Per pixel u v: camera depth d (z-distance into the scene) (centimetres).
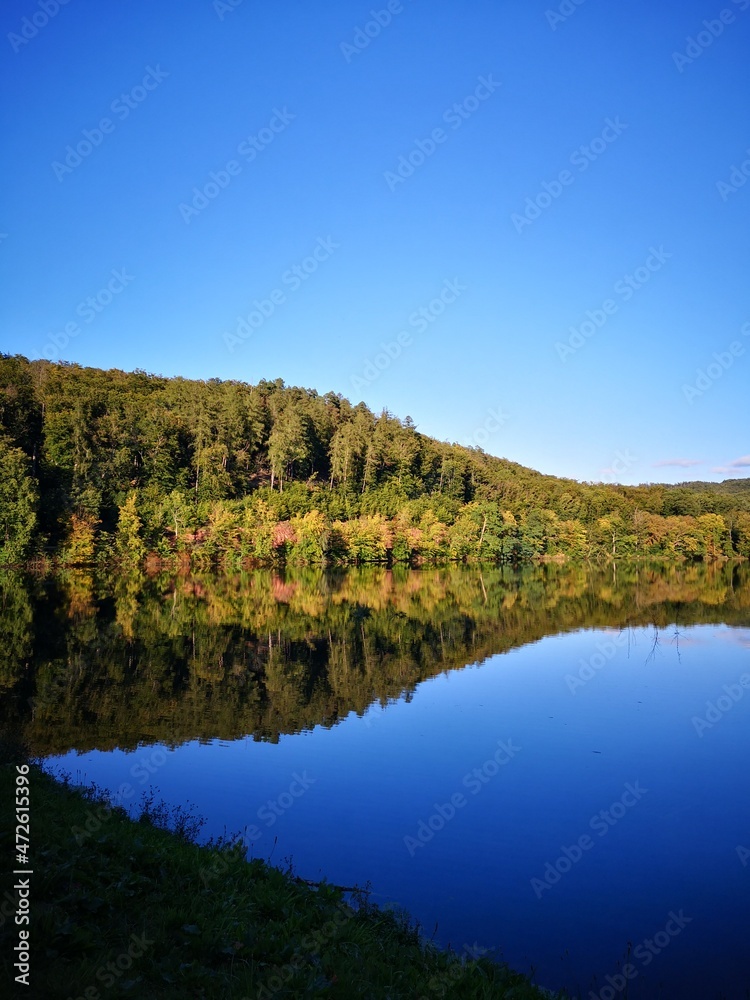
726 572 10350
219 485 10344
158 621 4488
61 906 768
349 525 9962
